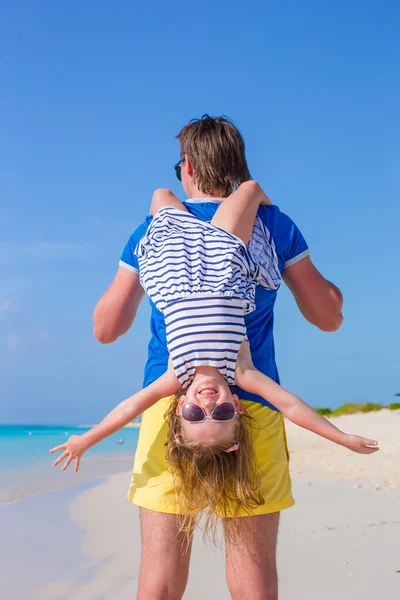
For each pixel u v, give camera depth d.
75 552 4.94
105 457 15.08
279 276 2.70
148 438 2.66
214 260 2.54
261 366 2.62
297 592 3.73
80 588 4.03
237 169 2.88
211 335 2.43
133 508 7.04
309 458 12.02
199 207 2.81
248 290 2.54
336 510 6.12
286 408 2.46
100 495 8.06
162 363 2.65
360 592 3.72
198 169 2.87
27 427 65.06
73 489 8.74
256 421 2.55
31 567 4.50
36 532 5.71
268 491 2.54
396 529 5.20
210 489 2.42
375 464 10.41
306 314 3.04
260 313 2.66
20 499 7.77
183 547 2.53
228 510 2.46
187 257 2.57
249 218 2.68
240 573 2.48
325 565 4.24
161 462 2.59
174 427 2.48
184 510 2.49
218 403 2.41
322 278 2.92
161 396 2.53
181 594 2.55
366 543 4.77
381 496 6.98
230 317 2.46
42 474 10.98
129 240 2.92
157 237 2.67
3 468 12.14
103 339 2.99
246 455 2.46
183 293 2.48
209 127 2.89
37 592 3.95
